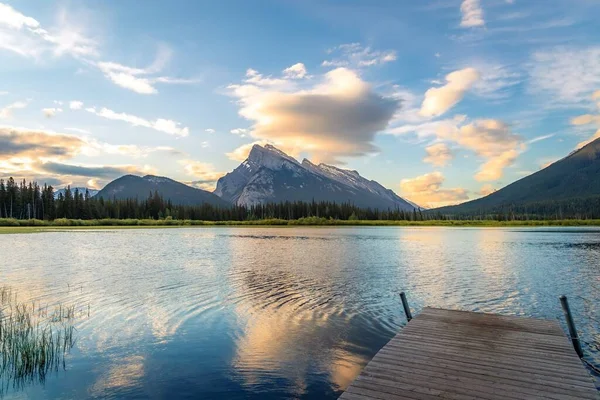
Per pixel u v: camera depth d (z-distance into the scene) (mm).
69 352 12078
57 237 72188
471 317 13125
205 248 51750
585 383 7574
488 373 8078
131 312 17078
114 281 25109
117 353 12062
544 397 6969
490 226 169750
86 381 10023
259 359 11609
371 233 101375
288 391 9555
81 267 31906
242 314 16875
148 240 67125
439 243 62750
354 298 20234
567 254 43875
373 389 7293
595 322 15984
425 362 8719
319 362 11391
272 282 25078
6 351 11906
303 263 35750
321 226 165000
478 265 34062
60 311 17141
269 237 80250
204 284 24203
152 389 9602
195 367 10961
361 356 11875
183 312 17172
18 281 24922
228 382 10031
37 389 9570
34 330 14367
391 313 17156
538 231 111812
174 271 30000
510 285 24172
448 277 27453
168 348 12516
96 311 17219
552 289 22984
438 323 12289
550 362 8734
